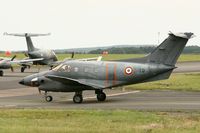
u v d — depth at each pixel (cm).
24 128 4716
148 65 8388
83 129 4691
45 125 5191
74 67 8562
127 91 10675
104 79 8456
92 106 7681
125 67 8412
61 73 8581
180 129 4847
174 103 7912
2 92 10806
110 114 6384
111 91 10706
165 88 11150
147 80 8469
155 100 8525
